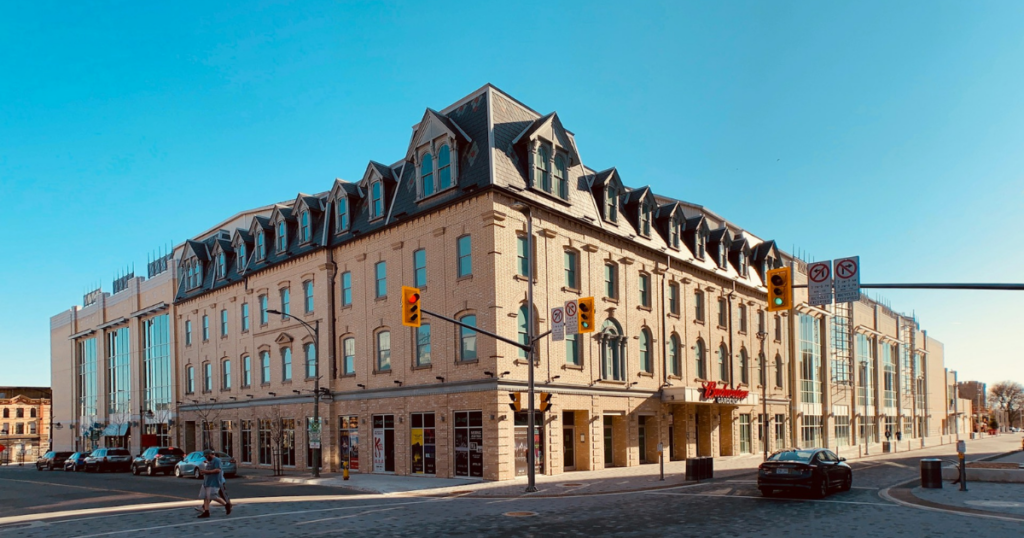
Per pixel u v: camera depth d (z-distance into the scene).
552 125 33.81
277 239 43.34
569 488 25.81
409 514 19.31
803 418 56.50
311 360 40.12
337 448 37.69
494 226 30.06
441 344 32.06
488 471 29.16
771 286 20.56
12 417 119.38
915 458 43.22
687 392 39.09
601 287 36.25
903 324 82.75
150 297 58.91
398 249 34.88
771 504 20.08
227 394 47.72
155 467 42.47
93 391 68.12
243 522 18.23
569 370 33.34
